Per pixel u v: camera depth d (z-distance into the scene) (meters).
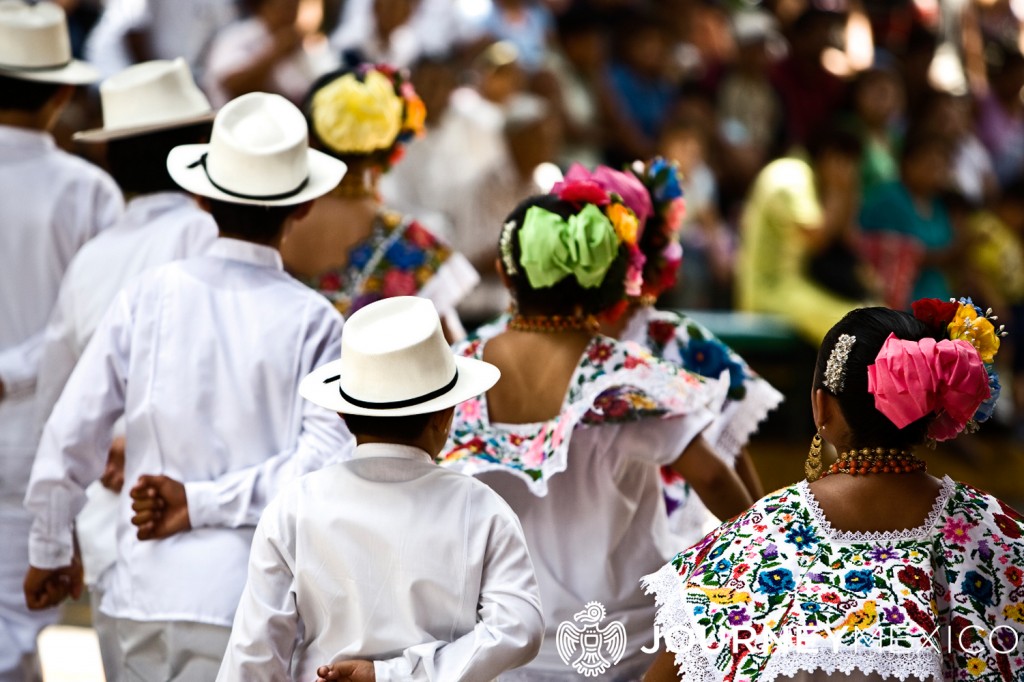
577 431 10.38
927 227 24.97
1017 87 33.81
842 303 22.48
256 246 10.54
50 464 10.28
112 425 10.50
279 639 8.48
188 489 10.00
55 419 10.31
